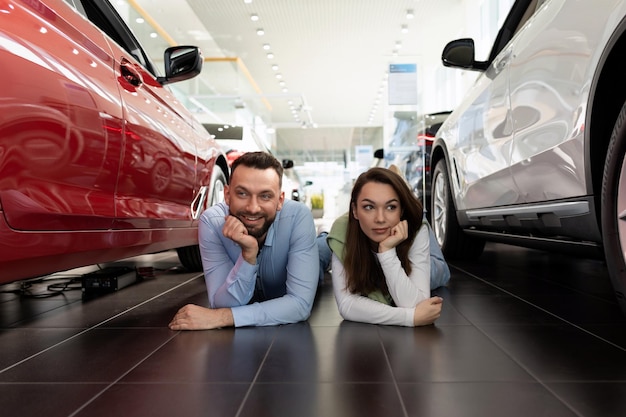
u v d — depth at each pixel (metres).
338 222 1.58
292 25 9.19
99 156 1.32
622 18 1.03
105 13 1.87
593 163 1.16
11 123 1.00
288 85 13.32
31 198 1.08
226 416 0.80
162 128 1.76
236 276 1.39
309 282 1.47
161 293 2.08
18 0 1.11
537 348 1.18
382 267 1.44
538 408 0.82
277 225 1.47
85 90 1.27
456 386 0.93
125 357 1.15
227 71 10.36
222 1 8.05
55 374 1.03
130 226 1.55
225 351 1.18
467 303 1.74
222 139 5.29
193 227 2.18
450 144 2.59
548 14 1.48
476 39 7.44
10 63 1.01
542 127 1.41
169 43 8.62
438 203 3.01
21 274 1.10
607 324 1.42
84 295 2.06
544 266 2.76
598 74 1.11
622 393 0.88
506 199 1.79
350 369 1.03
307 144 21.23
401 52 10.60
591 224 1.23
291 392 0.90
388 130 6.84
